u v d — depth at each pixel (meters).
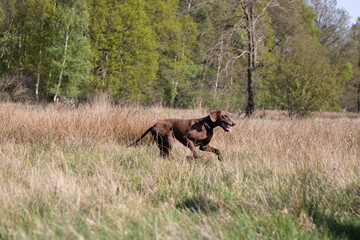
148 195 4.41
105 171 4.98
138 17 27.02
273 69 19.41
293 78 18.06
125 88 27.92
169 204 4.10
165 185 4.68
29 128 7.89
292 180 4.90
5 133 7.84
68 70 25.38
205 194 4.40
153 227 3.25
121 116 8.98
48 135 7.57
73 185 4.14
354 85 48.84
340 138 8.27
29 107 11.63
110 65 26.88
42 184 4.21
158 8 30.75
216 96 25.53
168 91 32.38
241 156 6.62
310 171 5.28
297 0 22.36
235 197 4.34
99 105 10.79
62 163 5.68
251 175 5.23
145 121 8.95
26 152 6.26
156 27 30.89
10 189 3.96
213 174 5.12
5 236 2.90
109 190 4.20
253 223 3.40
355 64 49.91
